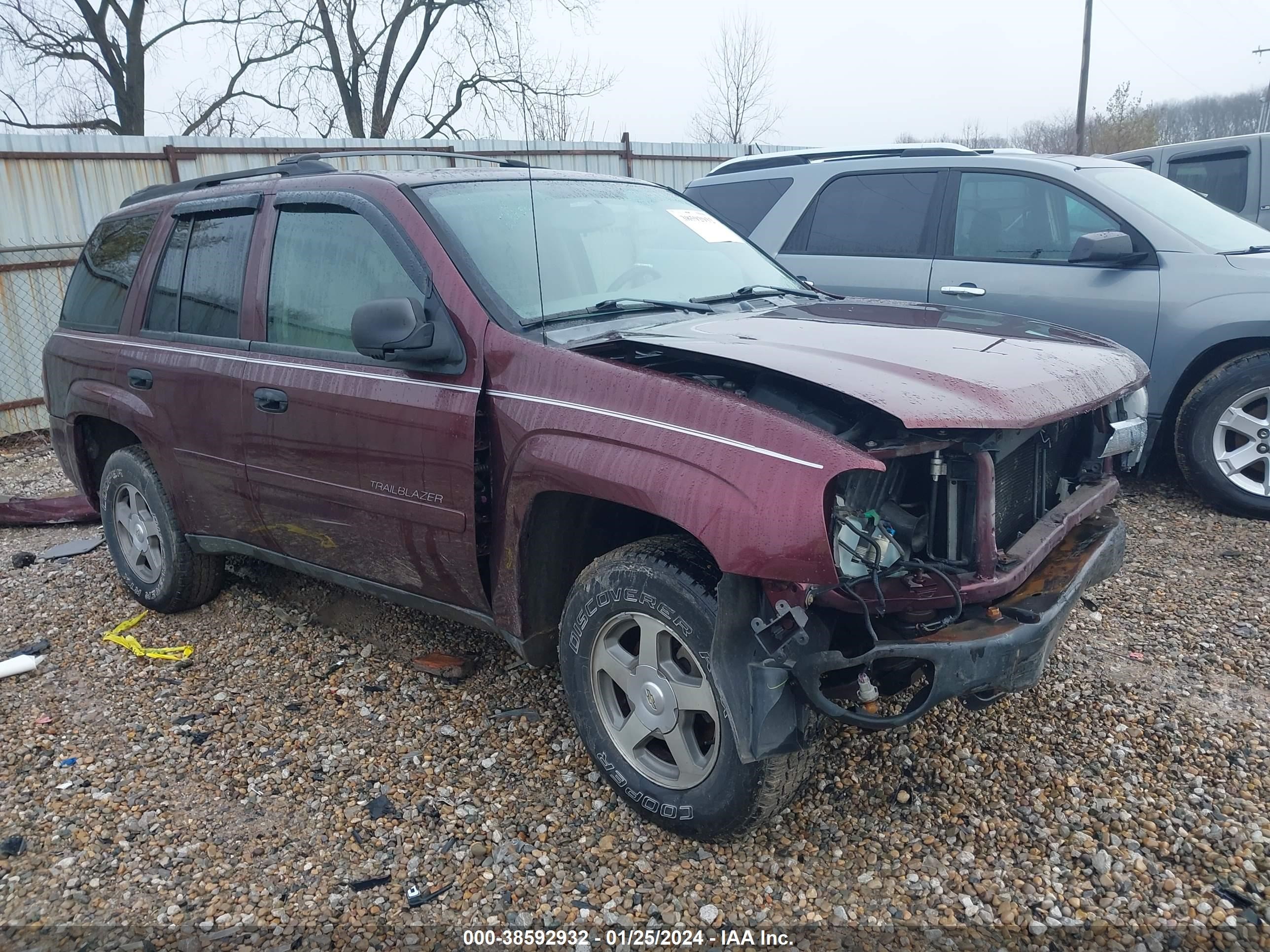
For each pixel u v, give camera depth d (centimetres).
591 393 267
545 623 308
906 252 619
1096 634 390
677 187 1387
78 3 2138
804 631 234
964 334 303
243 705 363
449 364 298
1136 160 979
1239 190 894
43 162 945
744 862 264
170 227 425
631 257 358
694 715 267
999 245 587
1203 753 305
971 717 330
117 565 470
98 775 317
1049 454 301
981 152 633
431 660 381
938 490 256
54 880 266
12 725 353
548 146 1275
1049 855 263
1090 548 290
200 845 279
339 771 315
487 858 271
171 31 2231
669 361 286
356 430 322
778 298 373
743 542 229
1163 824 272
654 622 264
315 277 349
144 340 423
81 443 481
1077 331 355
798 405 252
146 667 399
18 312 941
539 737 330
